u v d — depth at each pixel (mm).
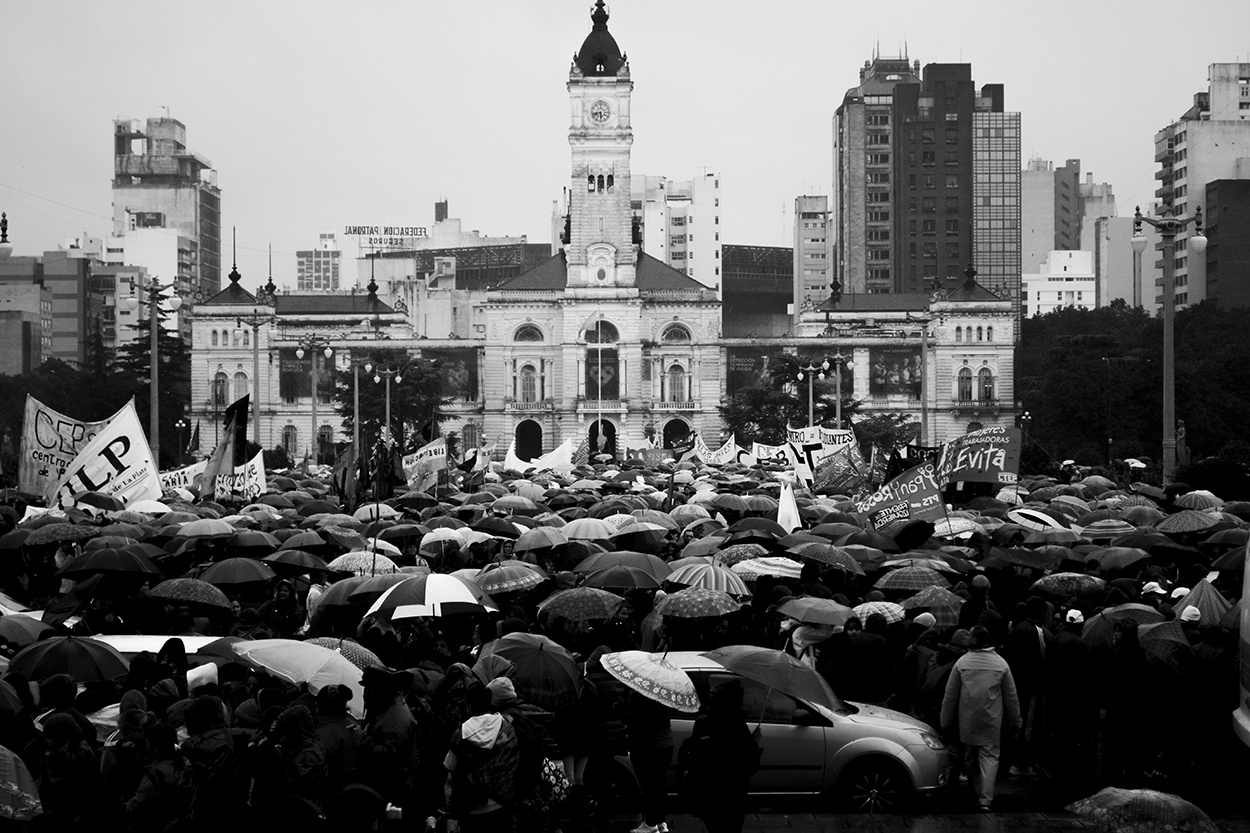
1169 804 17250
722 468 114938
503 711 25031
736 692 25781
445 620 36875
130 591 39562
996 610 35938
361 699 28453
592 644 34469
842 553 42156
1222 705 30719
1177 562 45156
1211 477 76688
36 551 51594
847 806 30828
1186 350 191000
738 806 25531
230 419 72188
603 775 28500
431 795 26422
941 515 49656
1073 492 76625
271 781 23250
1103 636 32094
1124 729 31422
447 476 84938
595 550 47844
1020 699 33156
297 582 46875
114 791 23406
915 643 35281
